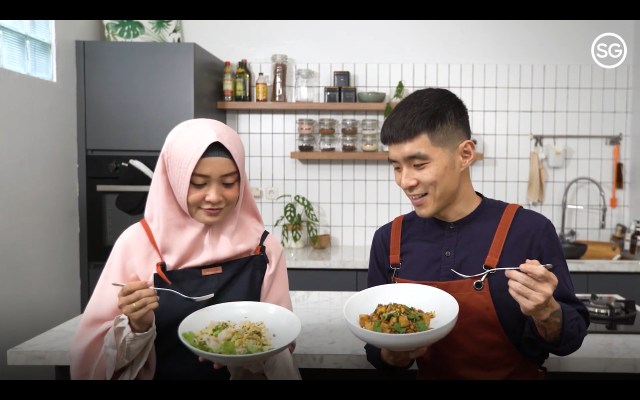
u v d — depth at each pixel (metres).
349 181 3.29
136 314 0.94
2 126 2.10
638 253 2.89
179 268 1.19
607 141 3.21
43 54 2.46
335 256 2.88
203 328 1.04
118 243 1.19
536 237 1.08
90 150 2.67
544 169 3.21
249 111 3.25
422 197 1.01
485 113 3.22
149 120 2.64
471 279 1.08
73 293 2.69
